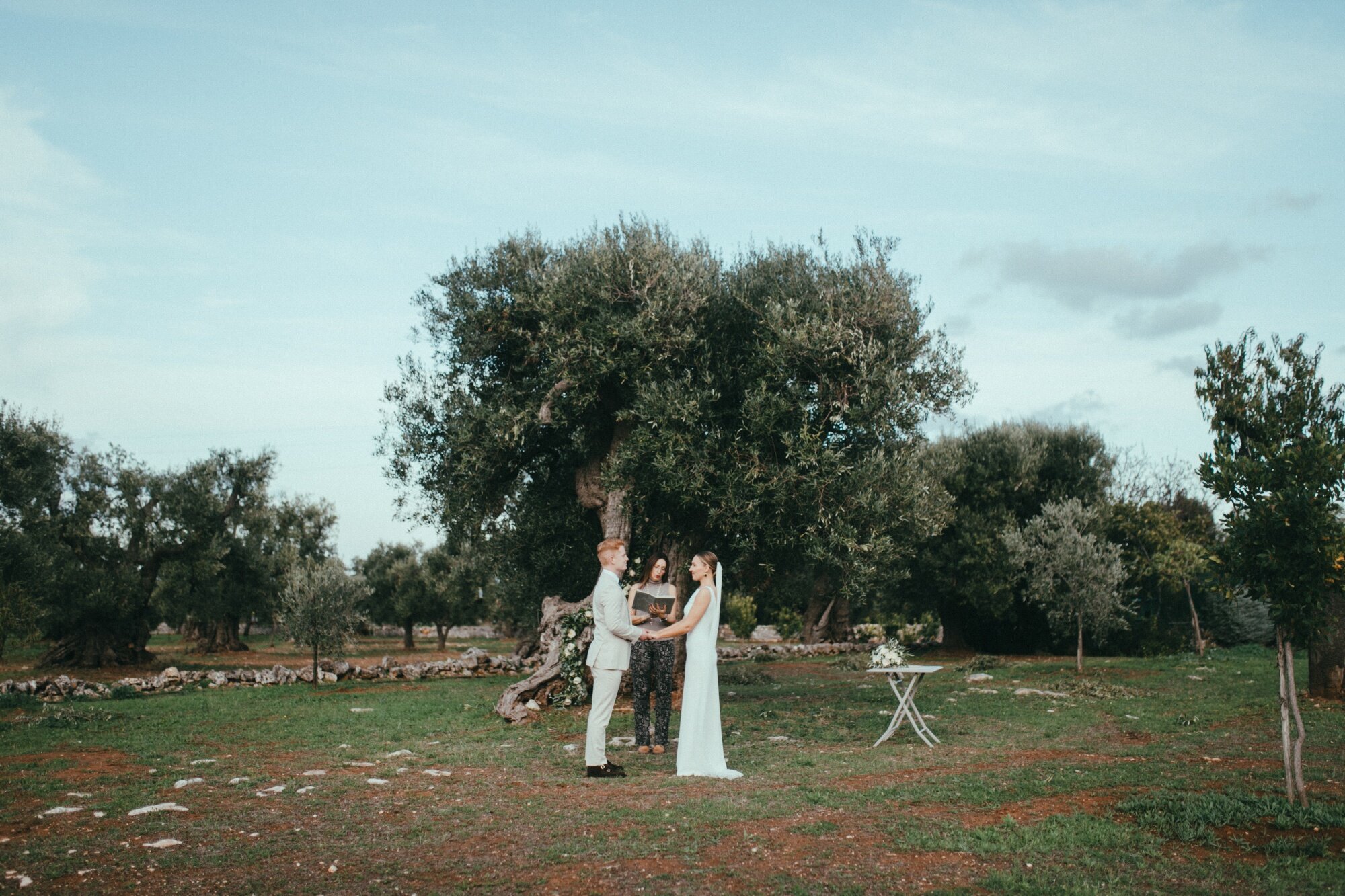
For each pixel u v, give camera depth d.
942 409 14.66
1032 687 17.03
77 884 5.17
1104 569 20.02
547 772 8.66
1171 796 6.85
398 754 9.71
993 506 29.11
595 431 15.75
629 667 9.99
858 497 13.25
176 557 30.34
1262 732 10.74
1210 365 7.20
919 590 29.88
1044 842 5.78
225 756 9.76
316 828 6.43
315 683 19.28
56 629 29.25
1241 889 4.97
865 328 14.03
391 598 44.06
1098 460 30.19
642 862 5.46
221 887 5.12
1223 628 29.62
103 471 29.41
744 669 22.70
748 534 14.05
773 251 15.86
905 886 5.02
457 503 15.44
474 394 15.59
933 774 8.18
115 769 8.95
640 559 15.95
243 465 31.41
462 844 5.99
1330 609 14.09
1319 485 6.51
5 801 7.32
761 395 13.44
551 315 14.14
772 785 7.73
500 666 22.59
